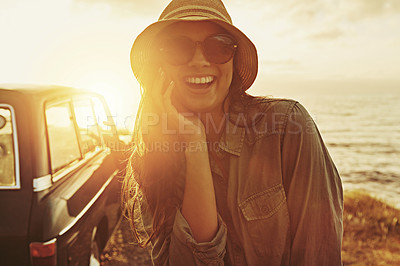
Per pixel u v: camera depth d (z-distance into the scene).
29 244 1.76
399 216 5.64
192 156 0.83
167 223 0.96
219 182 0.88
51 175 1.96
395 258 3.86
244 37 0.80
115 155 3.42
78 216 2.12
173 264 0.85
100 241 2.85
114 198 3.20
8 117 1.87
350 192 7.73
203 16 0.79
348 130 76.50
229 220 0.88
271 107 0.85
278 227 0.82
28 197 1.81
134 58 0.95
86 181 2.46
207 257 0.80
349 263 3.76
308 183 0.78
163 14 0.91
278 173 0.82
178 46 0.80
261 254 0.84
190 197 0.83
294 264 0.82
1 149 1.84
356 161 38.09
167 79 0.94
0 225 1.75
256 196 0.83
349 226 5.11
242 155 0.85
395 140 59.62
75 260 2.07
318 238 0.78
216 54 0.78
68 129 2.43
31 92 2.02
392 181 26.28
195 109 0.86
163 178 0.94
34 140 1.88
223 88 0.84
